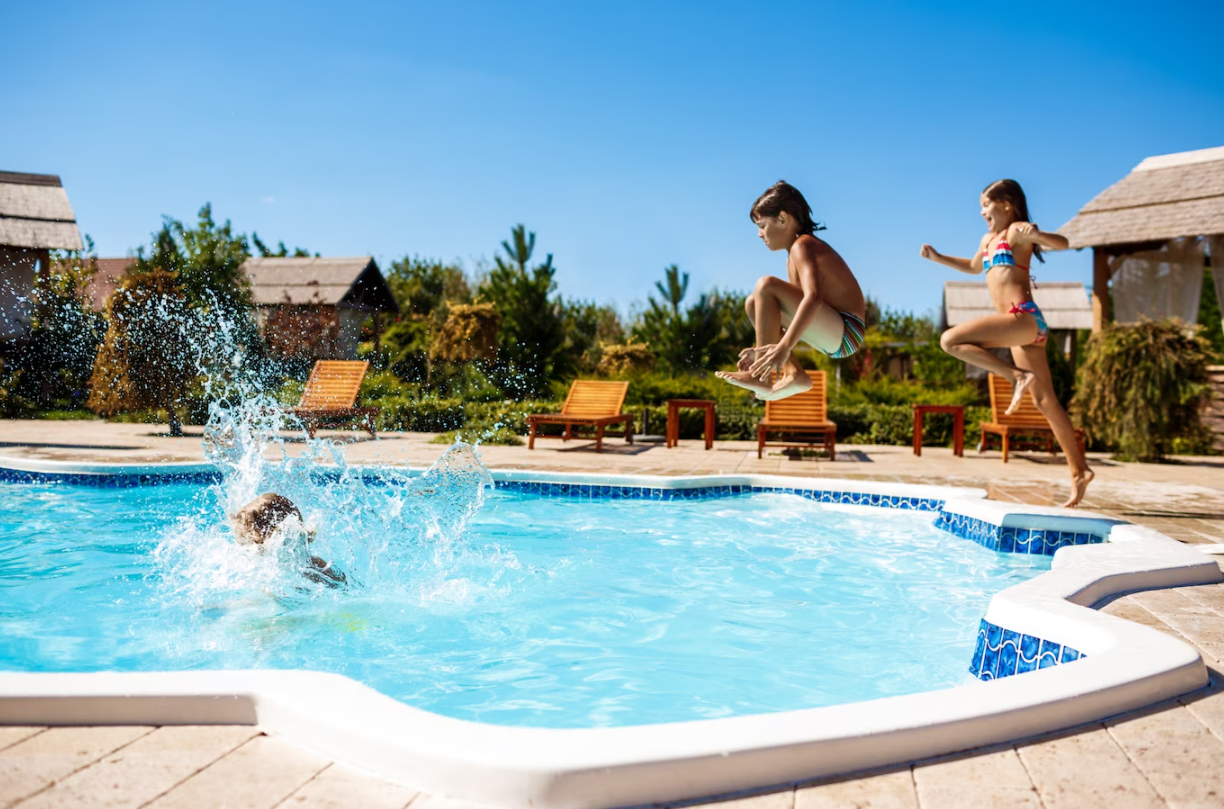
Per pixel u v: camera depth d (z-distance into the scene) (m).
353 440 12.96
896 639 4.30
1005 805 1.90
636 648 4.12
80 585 4.95
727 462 10.46
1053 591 3.74
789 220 4.45
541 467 9.41
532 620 4.52
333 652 3.93
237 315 19.47
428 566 5.48
